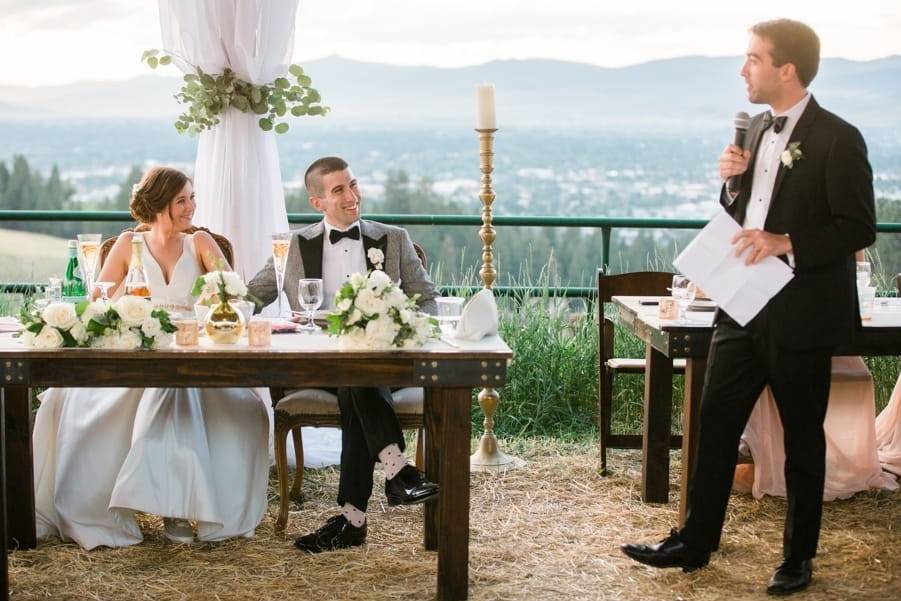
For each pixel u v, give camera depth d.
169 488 3.92
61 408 4.15
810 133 3.44
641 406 5.82
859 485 4.53
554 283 6.20
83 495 4.02
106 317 3.37
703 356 3.98
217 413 4.15
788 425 3.54
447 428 3.43
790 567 3.60
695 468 3.69
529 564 3.84
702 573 3.72
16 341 3.50
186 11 4.92
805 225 3.44
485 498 4.60
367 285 3.40
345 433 3.99
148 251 4.49
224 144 5.06
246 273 5.11
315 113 5.12
